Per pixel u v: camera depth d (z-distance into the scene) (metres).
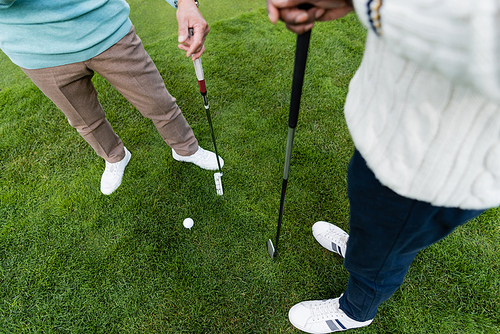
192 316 1.66
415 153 0.61
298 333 1.58
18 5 1.15
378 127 0.67
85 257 1.88
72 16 1.23
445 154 0.58
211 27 3.11
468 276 1.64
